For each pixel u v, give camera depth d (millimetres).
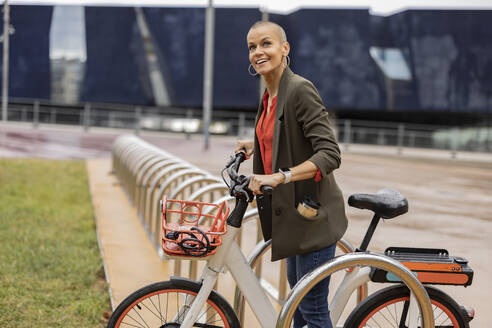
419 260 2324
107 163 12516
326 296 2311
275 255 2205
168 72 32531
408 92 31125
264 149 2332
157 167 5727
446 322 2463
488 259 5180
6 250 4633
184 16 32219
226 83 32219
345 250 2834
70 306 3508
